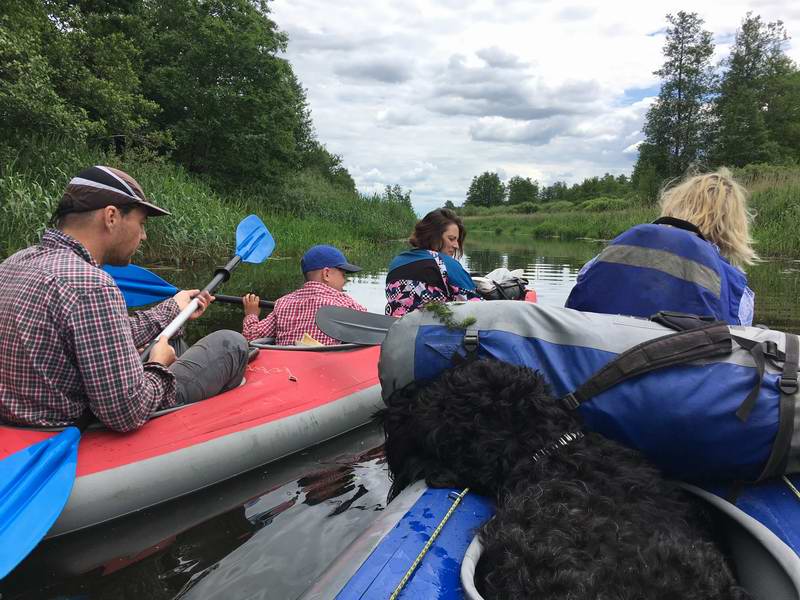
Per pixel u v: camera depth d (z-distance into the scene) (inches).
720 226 80.1
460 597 42.1
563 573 38.4
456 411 57.6
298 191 710.5
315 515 77.9
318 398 106.6
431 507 53.7
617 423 58.4
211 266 338.0
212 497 82.7
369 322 120.2
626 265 71.6
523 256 575.5
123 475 75.2
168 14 624.4
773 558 48.4
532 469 52.4
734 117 1528.1
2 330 70.8
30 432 72.5
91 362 71.6
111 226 78.1
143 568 64.9
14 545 59.8
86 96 436.5
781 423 54.7
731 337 59.4
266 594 59.7
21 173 303.4
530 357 62.9
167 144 574.9
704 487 60.4
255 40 626.5
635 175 1708.9
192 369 93.1
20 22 383.9
